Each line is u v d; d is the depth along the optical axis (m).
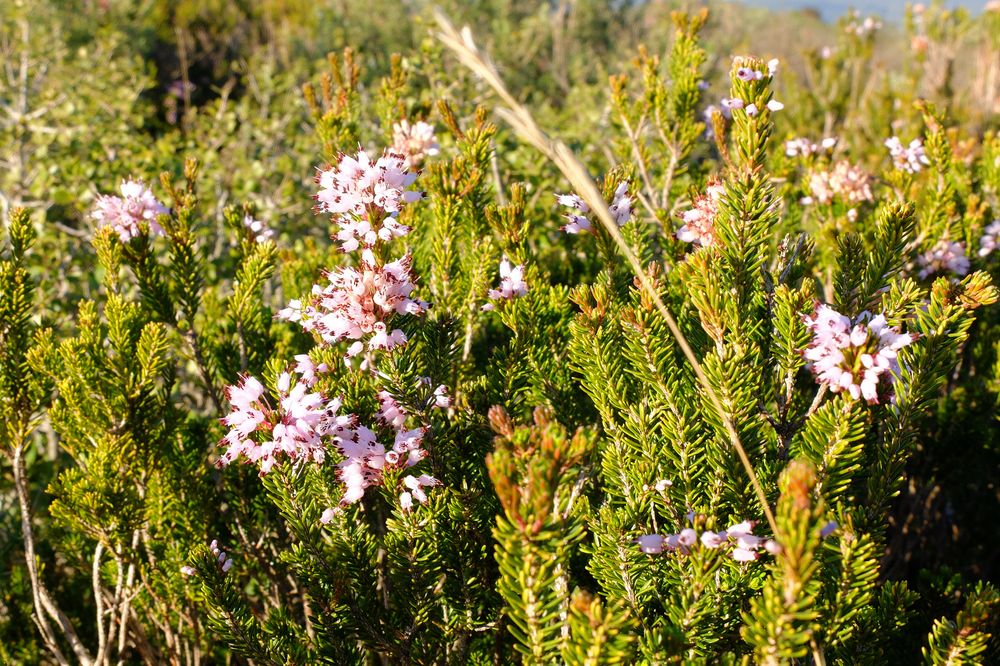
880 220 1.98
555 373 2.44
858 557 1.48
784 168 3.79
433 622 2.09
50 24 12.70
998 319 3.70
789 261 2.26
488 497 2.19
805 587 1.23
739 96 1.88
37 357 2.56
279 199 6.48
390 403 2.07
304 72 11.87
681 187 4.04
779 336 1.93
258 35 18.00
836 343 1.60
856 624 1.67
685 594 1.60
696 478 1.92
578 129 7.10
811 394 2.47
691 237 2.47
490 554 2.16
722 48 15.68
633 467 1.89
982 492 3.52
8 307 2.59
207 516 2.69
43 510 3.68
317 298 2.18
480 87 5.64
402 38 18.86
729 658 1.42
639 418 1.91
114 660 3.08
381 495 2.13
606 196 2.33
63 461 3.92
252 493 2.72
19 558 3.54
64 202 5.47
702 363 2.01
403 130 3.32
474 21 19.39
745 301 1.94
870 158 8.08
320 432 1.88
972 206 3.61
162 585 2.63
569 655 1.27
